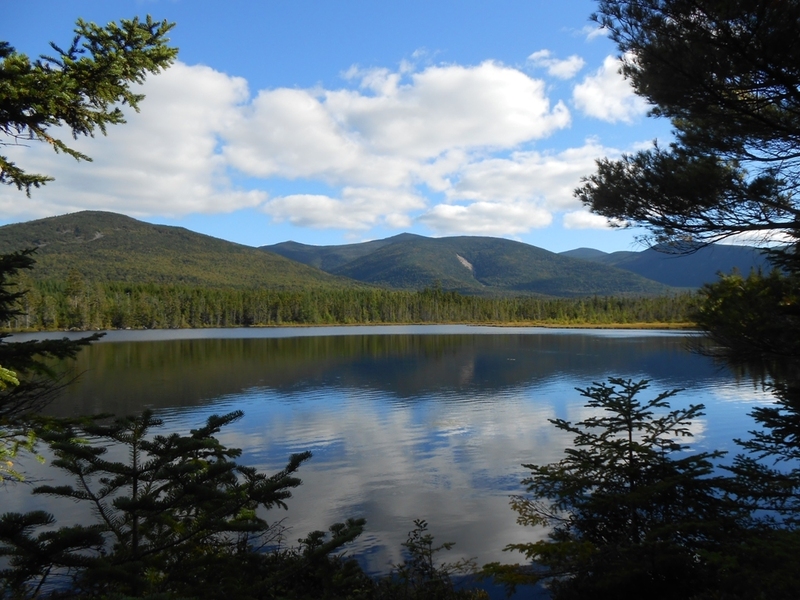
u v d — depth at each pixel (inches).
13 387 234.7
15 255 226.1
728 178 281.6
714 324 301.9
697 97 287.3
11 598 160.7
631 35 287.7
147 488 202.1
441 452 887.7
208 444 207.2
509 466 807.1
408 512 633.6
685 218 309.0
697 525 254.4
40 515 150.9
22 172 210.5
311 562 206.7
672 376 1818.4
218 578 197.5
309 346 3245.6
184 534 202.2
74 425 242.5
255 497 208.1
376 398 1407.5
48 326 4443.9
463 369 2070.6
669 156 307.3
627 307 6752.0
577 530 341.7
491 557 509.7
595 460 321.4
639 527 295.6
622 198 314.0
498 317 7357.3
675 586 246.2
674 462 307.0
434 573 357.4
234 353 2736.2
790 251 289.7
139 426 205.9
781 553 226.1
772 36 236.8
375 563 501.0
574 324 6427.2
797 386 299.1
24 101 192.7
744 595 208.1
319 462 833.5
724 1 237.0
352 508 647.1
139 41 208.5
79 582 160.1
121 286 6220.5
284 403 1339.8
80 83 204.5
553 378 1798.7
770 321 273.7
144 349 2962.6
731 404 1246.3
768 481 299.7
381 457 861.2
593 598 263.6
